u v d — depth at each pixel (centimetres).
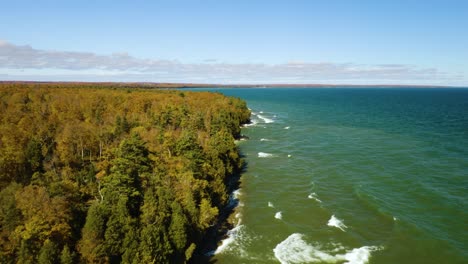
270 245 4709
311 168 8006
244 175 7612
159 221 4138
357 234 4906
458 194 6088
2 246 3369
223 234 5053
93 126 7944
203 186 5116
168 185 4916
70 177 5159
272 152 9669
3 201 3722
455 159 8300
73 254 3381
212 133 9694
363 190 6400
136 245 3703
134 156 5169
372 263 4222
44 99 11438
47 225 3497
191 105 13700
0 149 5366
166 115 10531
